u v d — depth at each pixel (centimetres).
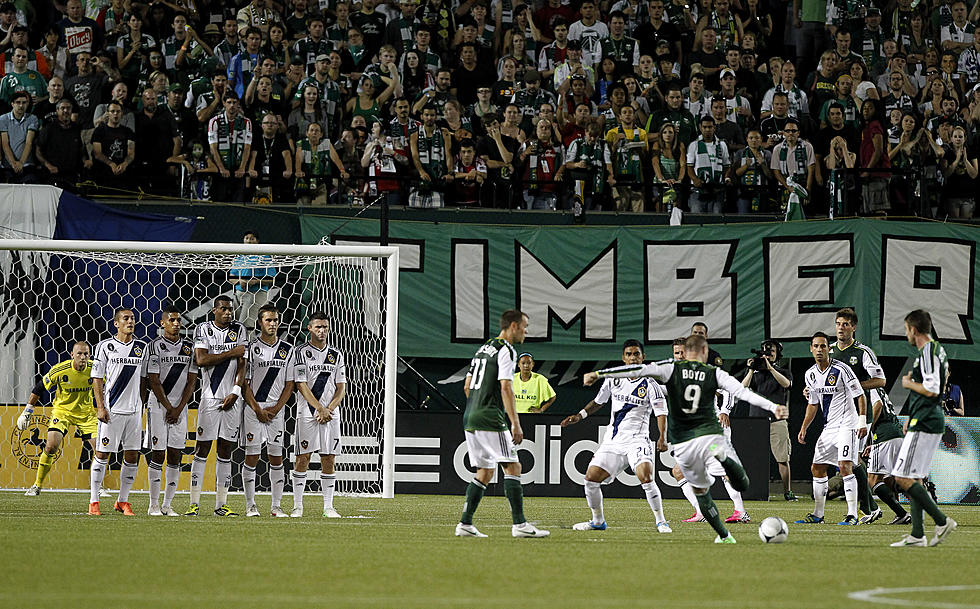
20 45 7431
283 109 7494
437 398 6900
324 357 4841
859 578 2725
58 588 2391
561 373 7069
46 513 4619
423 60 8075
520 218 7125
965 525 4838
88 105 7388
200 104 7488
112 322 6431
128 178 6925
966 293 7000
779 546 3609
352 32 8144
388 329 5484
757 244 6950
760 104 8250
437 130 7281
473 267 6912
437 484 6241
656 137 7575
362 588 2430
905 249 6938
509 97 7925
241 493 6103
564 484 6247
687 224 7200
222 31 8169
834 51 8406
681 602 2266
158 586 2433
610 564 2958
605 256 6988
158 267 6462
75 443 5959
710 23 8519
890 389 7012
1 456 5962
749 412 6788
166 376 4631
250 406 4669
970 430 6456
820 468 4894
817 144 7694
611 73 8188
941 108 8088
